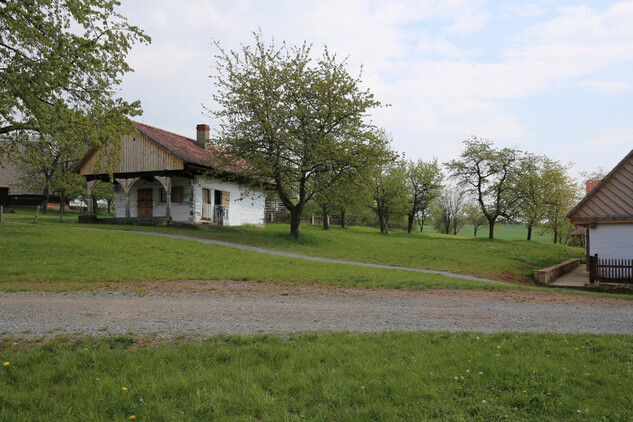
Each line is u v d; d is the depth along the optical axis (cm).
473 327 825
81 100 1622
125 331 723
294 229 2947
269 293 1159
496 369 563
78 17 1503
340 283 1345
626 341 717
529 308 1032
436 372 547
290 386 494
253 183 2903
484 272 2128
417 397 479
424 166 5569
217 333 727
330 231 4244
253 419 420
